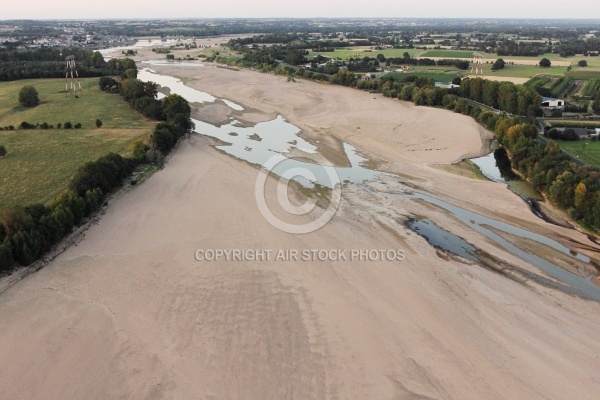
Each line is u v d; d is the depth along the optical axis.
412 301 38.47
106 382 30.05
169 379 30.36
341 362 31.91
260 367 31.38
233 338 33.84
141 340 33.47
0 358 31.69
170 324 35.12
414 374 31.06
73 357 31.89
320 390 29.73
